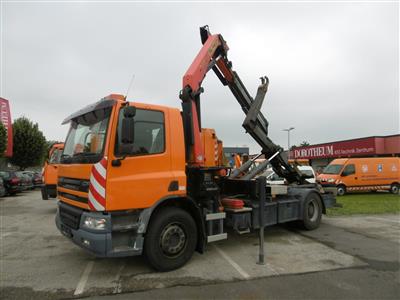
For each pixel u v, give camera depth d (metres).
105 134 4.26
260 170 7.58
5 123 26.06
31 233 7.64
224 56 7.01
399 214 10.40
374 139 26.45
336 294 3.87
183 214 4.77
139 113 4.59
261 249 5.08
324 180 16.92
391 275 4.54
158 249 4.51
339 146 30.53
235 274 4.54
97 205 4.04
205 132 6.60
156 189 4.52
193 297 3.77
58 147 10.72
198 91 5.68
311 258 5.36
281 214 6.99
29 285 4.19
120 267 4.89
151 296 3.80
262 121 7.88
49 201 15.74
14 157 32.56
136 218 4.42
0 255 5.64
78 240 4.33
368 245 6.27
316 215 7.96
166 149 4.77
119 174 4.22
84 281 4.30
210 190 5.30
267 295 3.82
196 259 5.27
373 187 17.59
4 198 17.52
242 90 7.53
